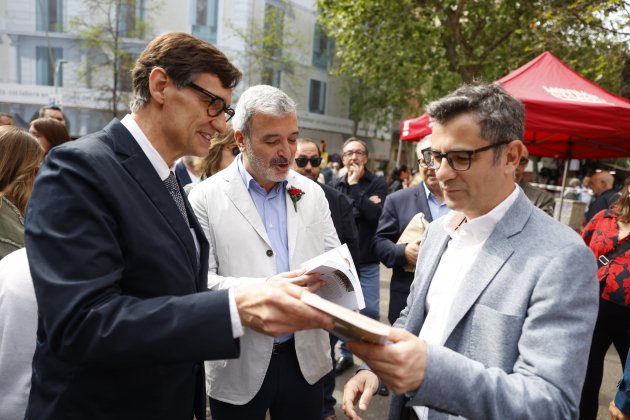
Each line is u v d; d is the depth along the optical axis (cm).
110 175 115
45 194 108
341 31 1351
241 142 207
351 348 103
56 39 2489
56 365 118
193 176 389
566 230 125
